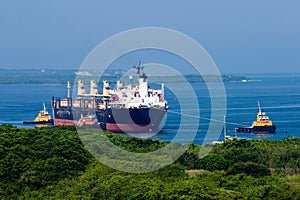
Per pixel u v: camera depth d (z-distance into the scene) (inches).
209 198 4995.1
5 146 6382.9
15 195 5482.3
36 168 5871.1
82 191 5378.9
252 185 5669.3
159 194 5012.3
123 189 5285.4
